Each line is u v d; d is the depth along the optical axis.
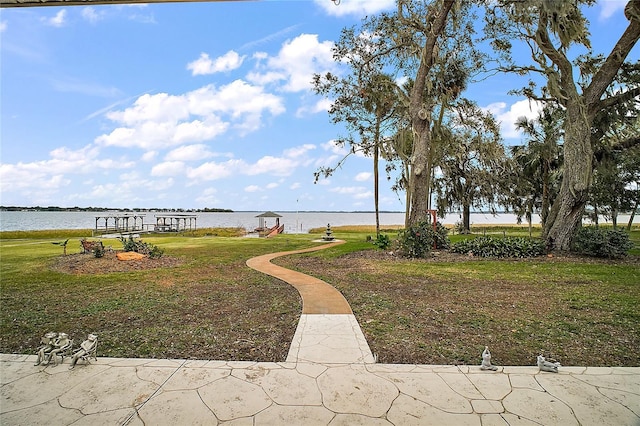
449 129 22.25
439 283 8.48
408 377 3.45
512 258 12.91
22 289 8.16
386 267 11.13
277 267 11.47
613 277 9.09
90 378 3.44
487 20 16.78
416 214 15.22
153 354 4.18
